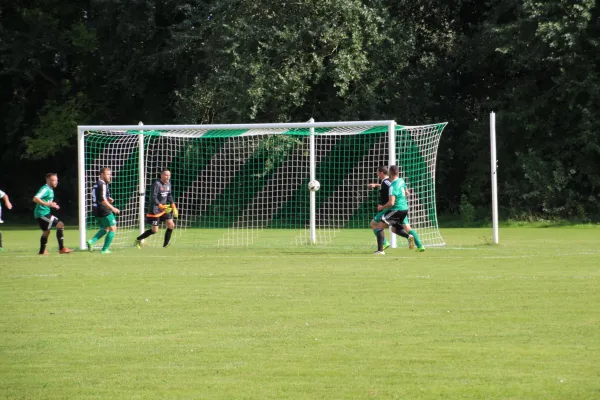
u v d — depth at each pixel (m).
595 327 13.56
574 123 48.31
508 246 30.66
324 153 54.16
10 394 10.08
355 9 49.38
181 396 9.92
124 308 16.14
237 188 53.88
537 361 11.34
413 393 9.88
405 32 51.44
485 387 10.09
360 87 50.72
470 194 51.19
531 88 49.09
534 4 45.53
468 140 52.72
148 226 49.50
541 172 46.84
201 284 19.66
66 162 63.00
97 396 9.96
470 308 15.60
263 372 10.97
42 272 22.61
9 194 63.97
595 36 46.12
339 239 37.31
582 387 10.03
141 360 11.75
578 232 40.22
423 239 33.75
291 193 48.84
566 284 18.75
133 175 53.59
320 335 13.27
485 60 51.91
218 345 12.64
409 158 40.16
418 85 53.38
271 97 49.09
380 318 14.68
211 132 35.44
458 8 55.00
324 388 10.16
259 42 48.94
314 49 50.00
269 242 35.59
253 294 17.83
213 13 53.47
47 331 13.85
